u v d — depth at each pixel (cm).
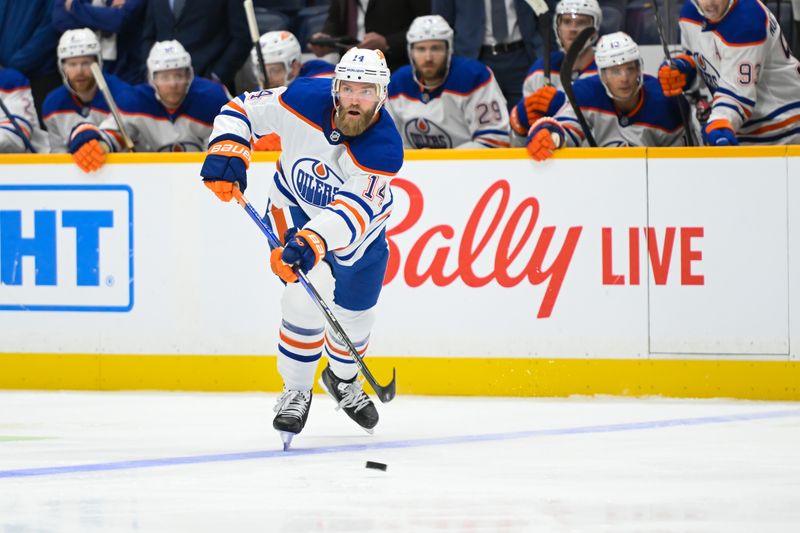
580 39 1942
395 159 1258
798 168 1783
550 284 1839
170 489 1077
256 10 2469
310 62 2236
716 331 1806
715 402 1781
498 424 1551
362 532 893
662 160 1811
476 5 2238
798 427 1507
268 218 1423
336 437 1442
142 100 2162
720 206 1802
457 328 1861
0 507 992
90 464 1227
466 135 2150
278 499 1027
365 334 1442
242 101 1334
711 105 2022
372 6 2252
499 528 907
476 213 1855
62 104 2228
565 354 1839
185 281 1925
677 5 2336
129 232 1939
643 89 2028
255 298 1905
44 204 1964
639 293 1820
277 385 1905
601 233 1827
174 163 1922
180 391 1928
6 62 2373
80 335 1958
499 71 2255
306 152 1295
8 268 1980
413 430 1498
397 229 1875
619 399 1814
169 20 2288
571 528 906
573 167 1828
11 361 1981
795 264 1788
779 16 2255
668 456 1273
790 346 1792
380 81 1226
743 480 1122
